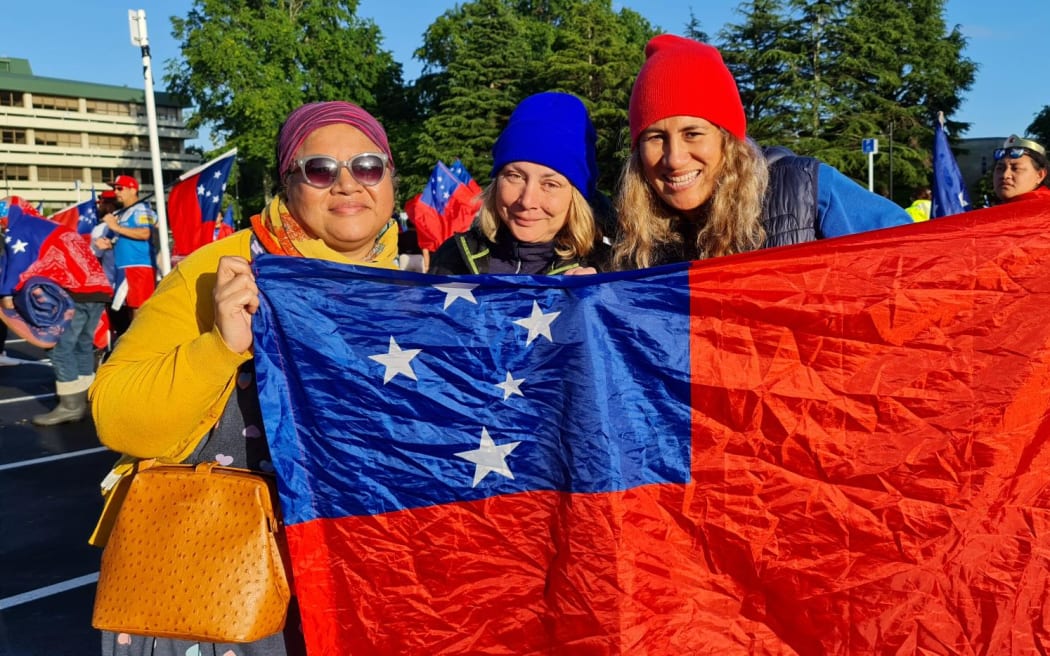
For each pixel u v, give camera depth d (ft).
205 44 156.56
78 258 23.79
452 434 6.88
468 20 169.89
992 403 6.92
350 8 177.58
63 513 16.57
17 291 21.88
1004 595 6.86
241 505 6.04
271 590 6.02
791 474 7.06
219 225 40.29
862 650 6.95
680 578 7.01
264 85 159.22
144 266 28.99
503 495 6.93
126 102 312.50
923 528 6.93
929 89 144.56
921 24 147.13
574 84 136.26
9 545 14.87
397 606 6.81
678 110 7.82
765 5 136.56
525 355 7.02
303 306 6.61
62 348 24.31
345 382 6.72
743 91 139.74
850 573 6.98
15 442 22.33
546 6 192.75
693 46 8.14
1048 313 6.88
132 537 6.04
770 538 7.04
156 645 6.34
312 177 6.46
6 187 284.82
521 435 6.97
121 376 6.23
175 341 6.45
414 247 28.66
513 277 7.04
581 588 6.84
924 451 6.97
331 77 172.14
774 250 7.16
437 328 6.92
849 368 7.07
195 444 6.48
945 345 6.98
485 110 148.87
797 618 7.02
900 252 7.06
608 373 7.06
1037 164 17.15
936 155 18.49
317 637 6.59
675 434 7.13
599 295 7.12
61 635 11.57
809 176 8.13
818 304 7.11
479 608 6.91
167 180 322.14
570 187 8.71
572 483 6.89
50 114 293.43
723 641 7.01
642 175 8.50
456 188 28.76
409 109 183.32
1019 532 6.87
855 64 133.49
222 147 164.14
